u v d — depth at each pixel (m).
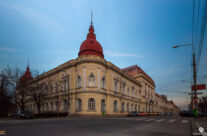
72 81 36.03
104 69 36.75
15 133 9.48
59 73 41.28
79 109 33.06
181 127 12.92
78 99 33.91
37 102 36.09
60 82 39.84
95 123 15.62
